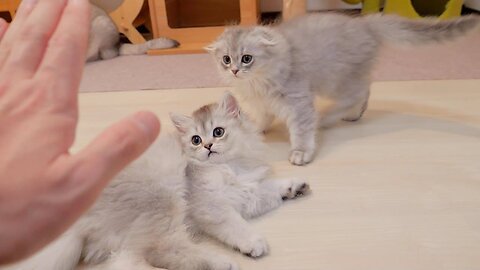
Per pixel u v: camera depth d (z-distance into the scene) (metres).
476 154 0.61
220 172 0.53
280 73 0.65
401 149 0.64
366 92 0.73
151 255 0.45
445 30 0.68
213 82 0.93
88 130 0.74
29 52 0.16
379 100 0.81
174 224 0.47
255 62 0.64
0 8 1.24
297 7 1.09
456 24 0.68
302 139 0.65
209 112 0.57
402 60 1.00
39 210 0.13
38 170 0.13
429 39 0.69
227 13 1.39
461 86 0.84
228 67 0.66
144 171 0.47
